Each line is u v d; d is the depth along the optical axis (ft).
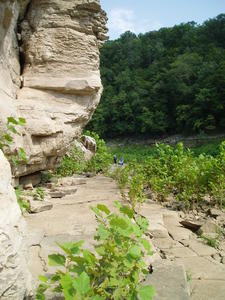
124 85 193.06
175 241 18.20
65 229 16.21
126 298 7.91
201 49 200.44
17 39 25.81
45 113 24.25
